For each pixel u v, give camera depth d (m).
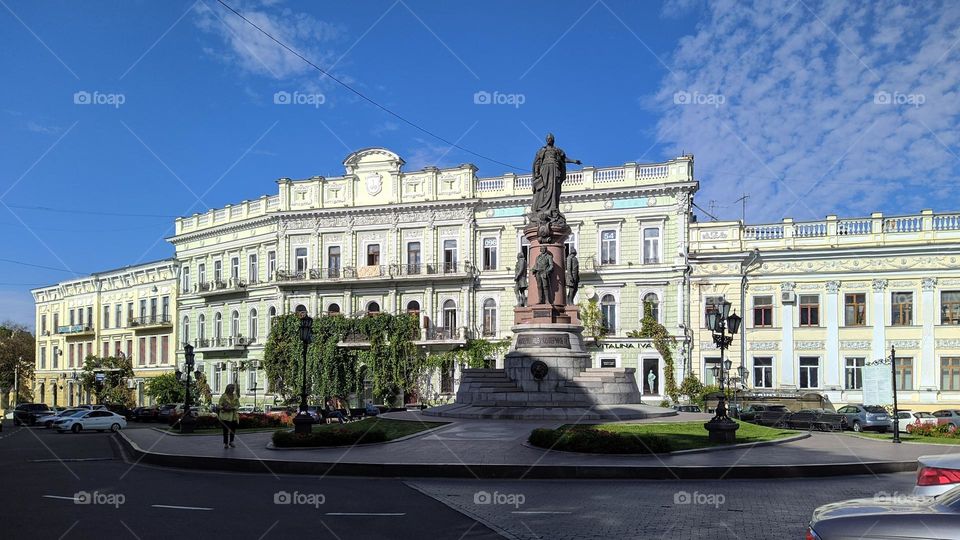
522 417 27.36
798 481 16.30
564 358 29.83
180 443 24.33
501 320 58.47
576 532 11.16
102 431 44.34
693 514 12.48
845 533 6.82
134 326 78.44
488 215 59.22
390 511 12.79
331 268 63.31
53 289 92.81
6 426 55.12
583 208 57.44
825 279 51.56
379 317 59.28
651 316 55.25
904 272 49.88
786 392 50.66
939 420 39.69
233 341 67.81
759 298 53.09
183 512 12.69
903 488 15.32
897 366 49.69
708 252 54.06
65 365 89.75
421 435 22.83
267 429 31.72
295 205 64.44
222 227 70.19
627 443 18.41
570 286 31.84
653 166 56.00
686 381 52.56
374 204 61.78
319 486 15.71
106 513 12.59
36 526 11.50
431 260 60.19
